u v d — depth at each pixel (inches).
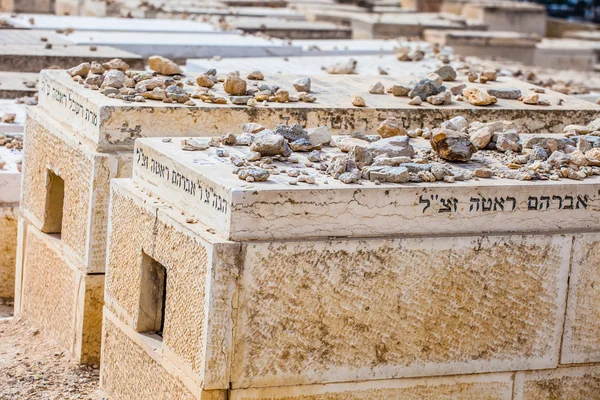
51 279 272.2
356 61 441.1
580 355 218.1
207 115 260.7
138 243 219.6
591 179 216.7
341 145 235.9
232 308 192.4
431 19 812.6
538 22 905.5
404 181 203.8
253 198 191.5
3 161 311.0
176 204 211.8
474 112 289.3
